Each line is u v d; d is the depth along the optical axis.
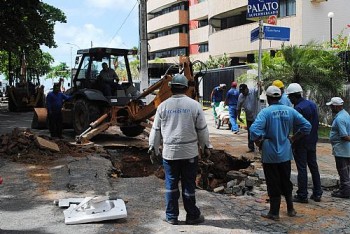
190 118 5.38
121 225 5.43
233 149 11.27
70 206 5.98
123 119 12.20
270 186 5.92
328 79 14.21
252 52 30.97
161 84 10.76
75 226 5.38
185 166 5.46
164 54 57.69
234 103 14.72
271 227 5.61
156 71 31.00
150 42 58.84
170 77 10.61
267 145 5.89
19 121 19.16
